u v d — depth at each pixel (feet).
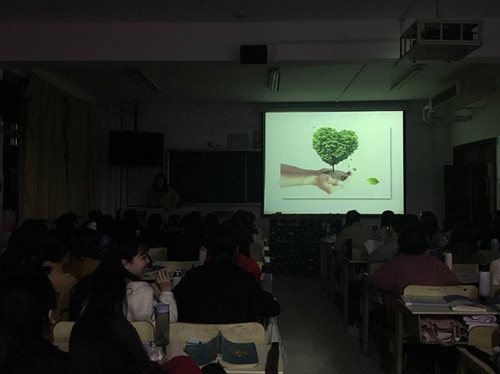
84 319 3.96
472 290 10.00
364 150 28.63
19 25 15.69
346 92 26.25
